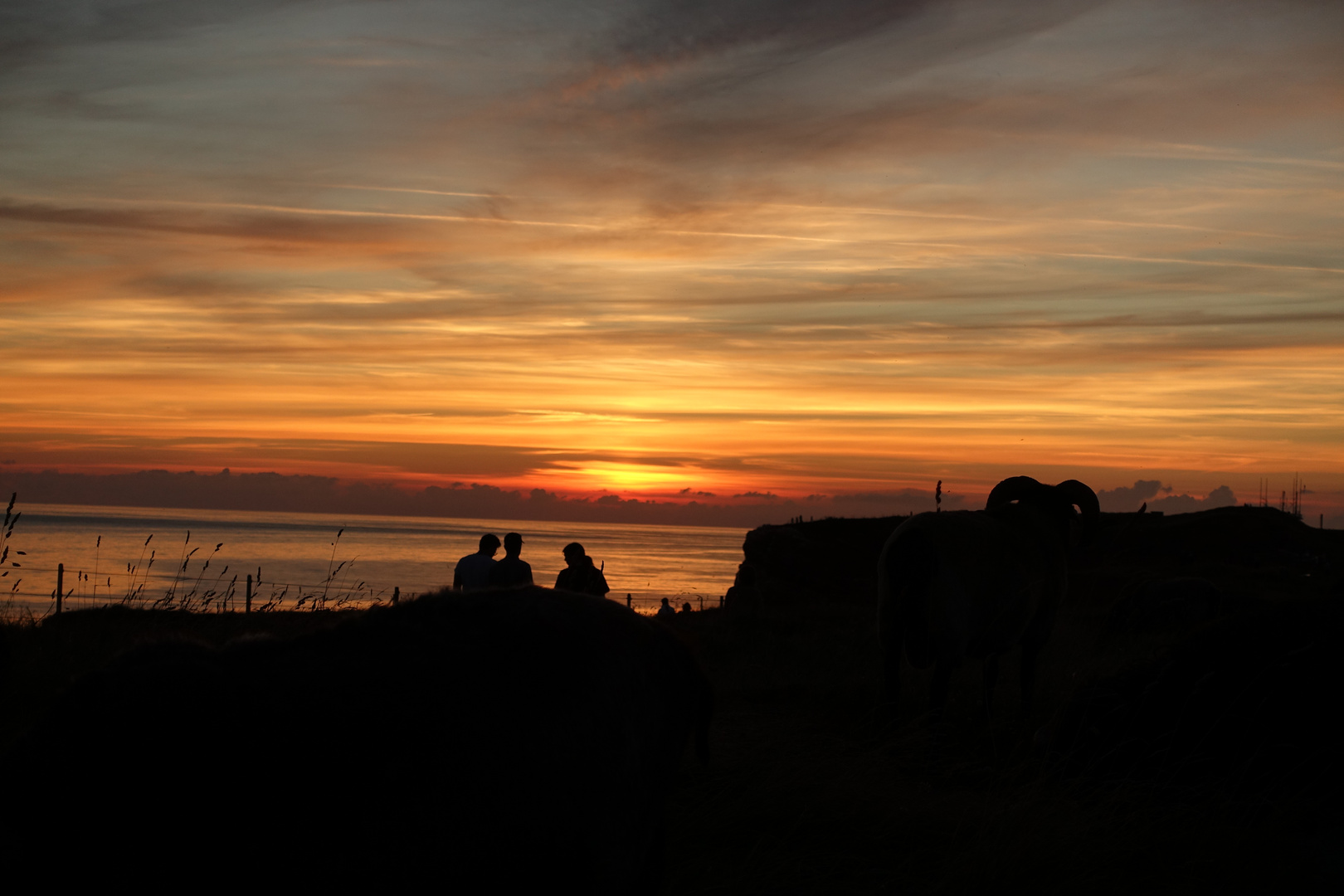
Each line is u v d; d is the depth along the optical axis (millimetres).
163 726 2006
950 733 7258
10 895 1846
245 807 1975
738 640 14102
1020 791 5047
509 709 2254
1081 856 4402
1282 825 4691
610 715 2402
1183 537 41688
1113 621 14820
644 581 170500
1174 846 4613
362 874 2012
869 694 8977
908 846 4695
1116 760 5344
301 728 2076
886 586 7121
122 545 89750
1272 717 5059
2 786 1937
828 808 5016
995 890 4172
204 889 1930
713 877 4172
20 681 6152
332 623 2482
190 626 7684
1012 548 7633
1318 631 5223
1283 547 40969
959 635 7062
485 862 2135
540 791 2219
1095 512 8375
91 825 1911
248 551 163625
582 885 2283
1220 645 5426
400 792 2080
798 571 32688
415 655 2299
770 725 7449
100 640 7566
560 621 2490
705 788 5188
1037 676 10078
